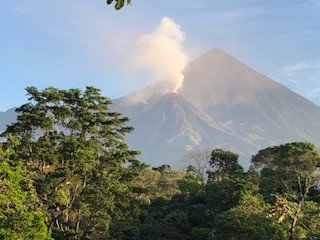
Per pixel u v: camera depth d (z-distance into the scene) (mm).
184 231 63469
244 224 45062
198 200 76750
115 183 45031
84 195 43375
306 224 45875
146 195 75625
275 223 44719
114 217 46406
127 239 55188
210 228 59188
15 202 22109
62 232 40500
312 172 68062
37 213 22141
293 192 67312
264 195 71188
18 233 21078
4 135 45344
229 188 62750
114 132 48094
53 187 42031
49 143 43656
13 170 24250
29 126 45500
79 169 43031
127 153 47500
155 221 64688
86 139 47656
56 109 45406
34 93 45719
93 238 45438
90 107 46938
